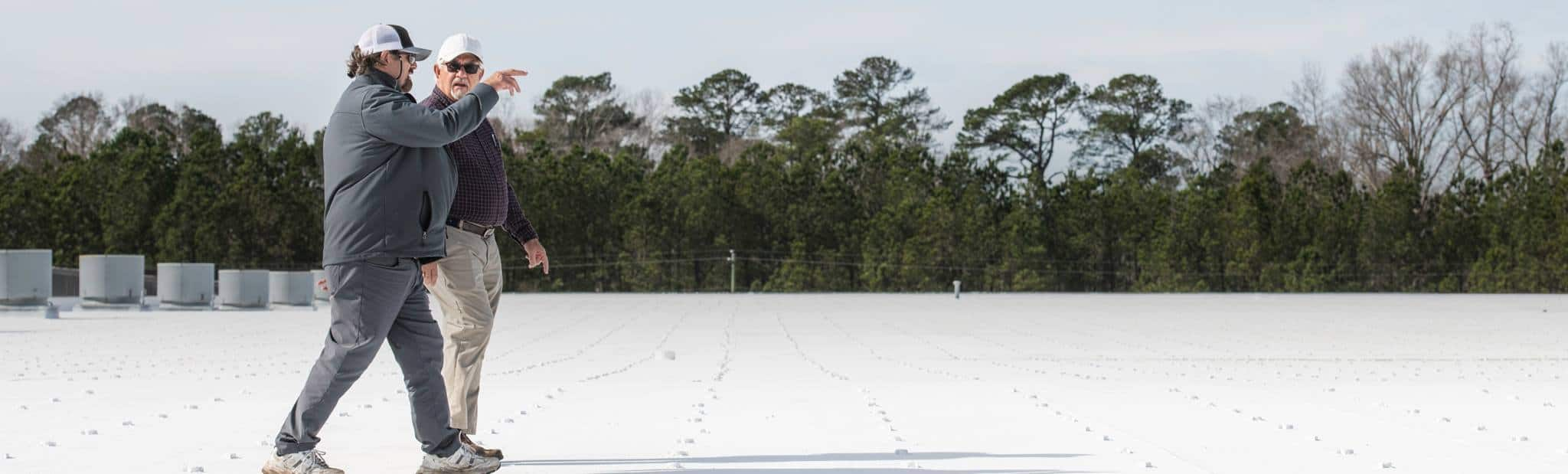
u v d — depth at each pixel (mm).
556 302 29250
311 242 43719
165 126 58719
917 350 13008
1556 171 43312
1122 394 8023
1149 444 5668
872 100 65812
